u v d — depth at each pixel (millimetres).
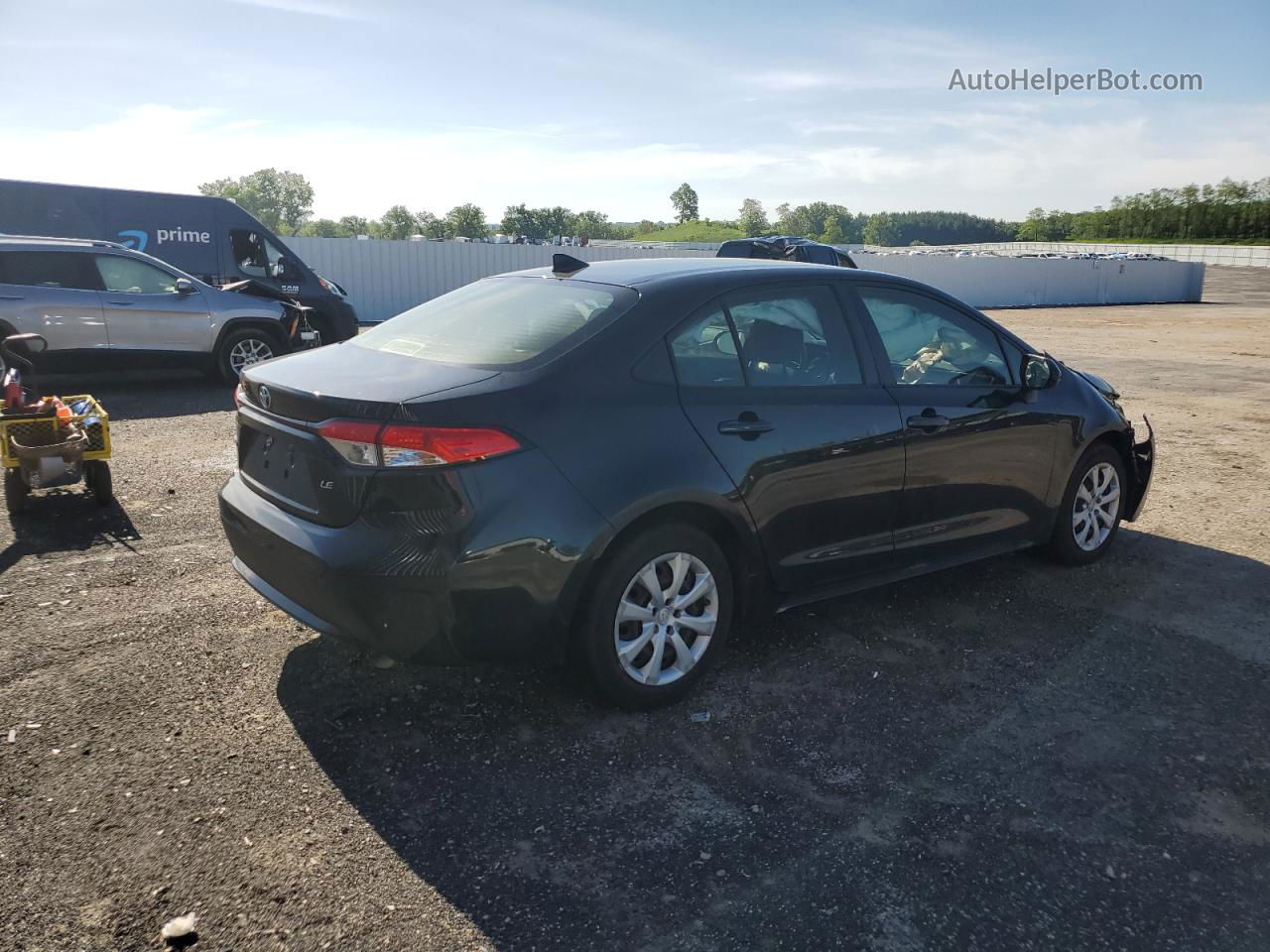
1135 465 5105
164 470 6590
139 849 2537
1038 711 3441
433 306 4023
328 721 3230
